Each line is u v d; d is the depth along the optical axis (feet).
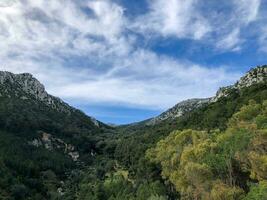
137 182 530.68
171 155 441.68
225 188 269.85
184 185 343.87
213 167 299.17
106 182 623.77
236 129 341.41
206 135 417.08
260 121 324.60
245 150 286.46
